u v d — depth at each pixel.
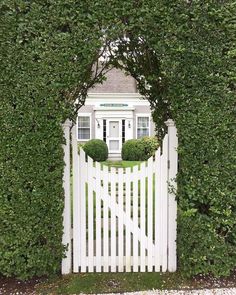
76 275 3.33
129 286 3.12
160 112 3.90
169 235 3.39
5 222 3.03
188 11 2.99
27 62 2.93
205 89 3.04
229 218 3.15
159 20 3.00
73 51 2.96
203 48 3.01
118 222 3.40
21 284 3.17
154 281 3.22
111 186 3.38
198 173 3.10
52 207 3.04
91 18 2.94
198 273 3.22
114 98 18.19
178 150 3.12
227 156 3.08
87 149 15.60
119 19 2.98
